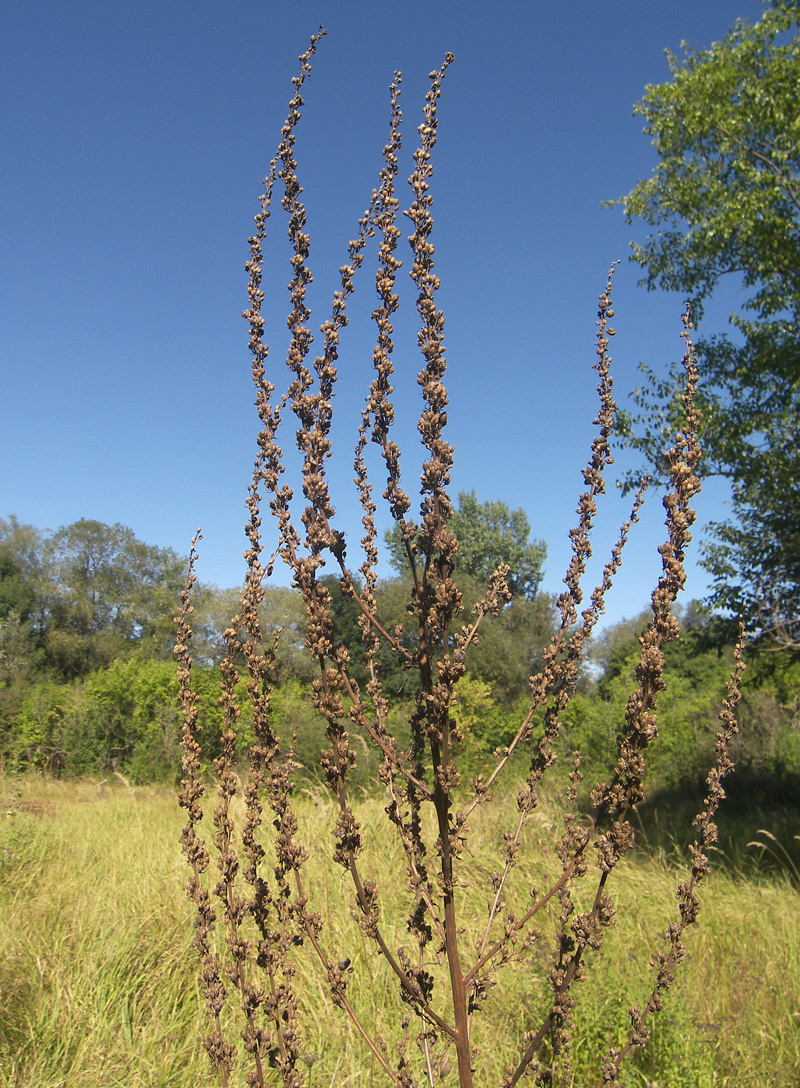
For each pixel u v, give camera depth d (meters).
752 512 11.16
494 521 38.94
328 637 1.39
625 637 34.72
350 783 8.95
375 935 1.37
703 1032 3.68
